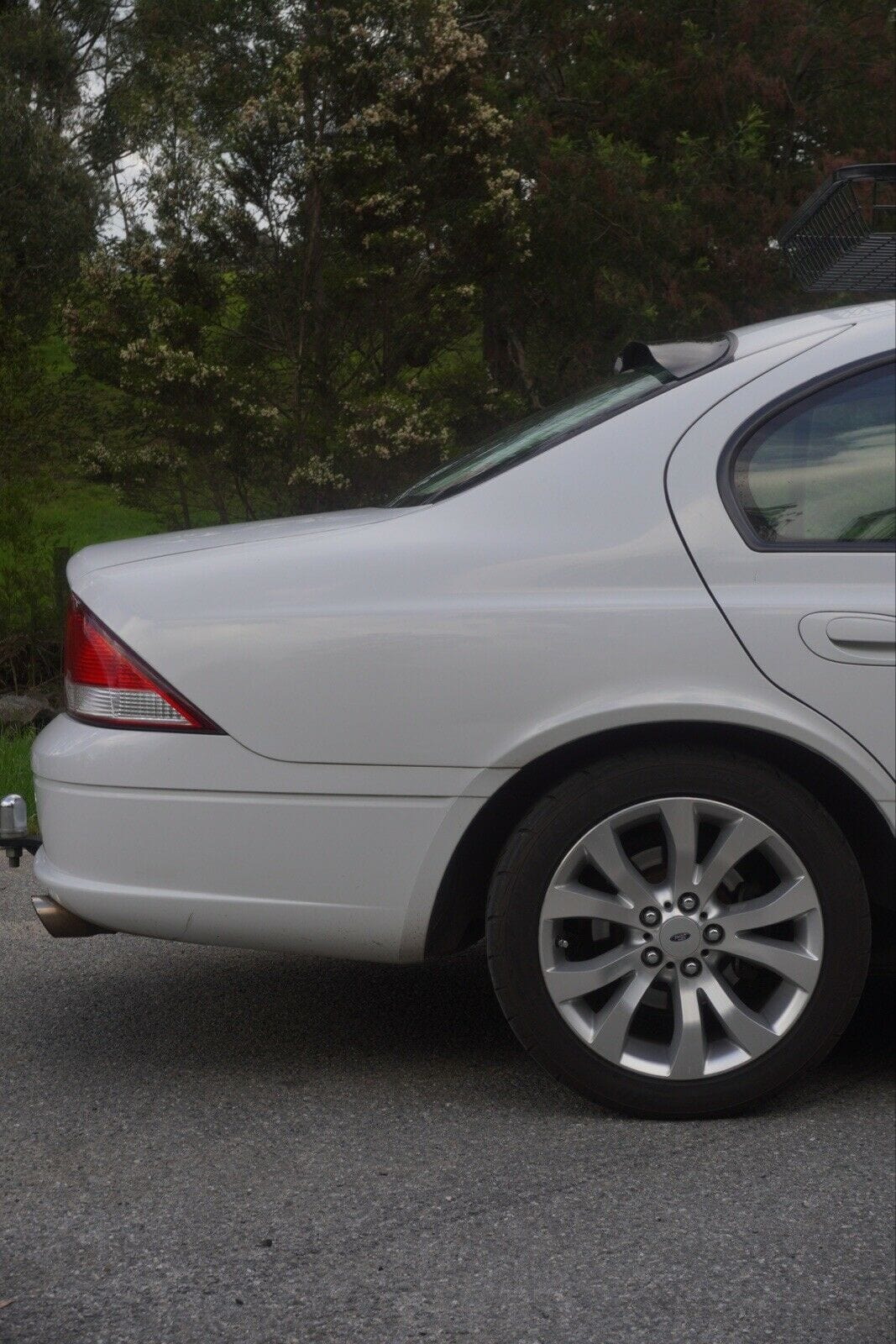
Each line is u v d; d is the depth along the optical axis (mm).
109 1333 2283
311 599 3074
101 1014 3846
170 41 12555
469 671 3012
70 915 3191
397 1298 2373
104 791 3084
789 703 2990
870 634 2977
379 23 11367
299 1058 3504
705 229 13117
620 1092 3061
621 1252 2514
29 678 10203
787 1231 2582
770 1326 2271
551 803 3025
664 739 3078
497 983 3057
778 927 3148
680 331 12906
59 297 12680
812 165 14156
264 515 11828
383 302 11617
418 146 11531
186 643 3070
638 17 14203
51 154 13477
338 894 3066
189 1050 3570
